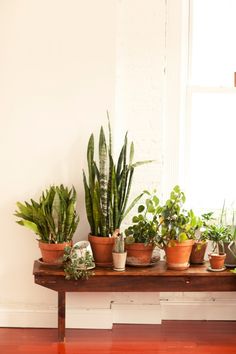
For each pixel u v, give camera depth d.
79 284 2.95
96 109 3.26
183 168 3.53
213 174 3.57
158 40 3.37
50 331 3.25
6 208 3.29
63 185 3.27
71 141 3.27
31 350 2.90
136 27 3.36
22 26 3.22
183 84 3.47
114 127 3.27
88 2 3.22
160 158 3.39
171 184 3.45
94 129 3.26
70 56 3.24
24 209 3.09
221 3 3.53
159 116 3.38
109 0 3.22
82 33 3.23
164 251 3.25
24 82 3.24
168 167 3.44
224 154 3.57
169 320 3.47
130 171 3.15
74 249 2.94
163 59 3.38
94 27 3.23
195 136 3.57
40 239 3.07
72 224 3.06
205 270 3.03
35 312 3.32
